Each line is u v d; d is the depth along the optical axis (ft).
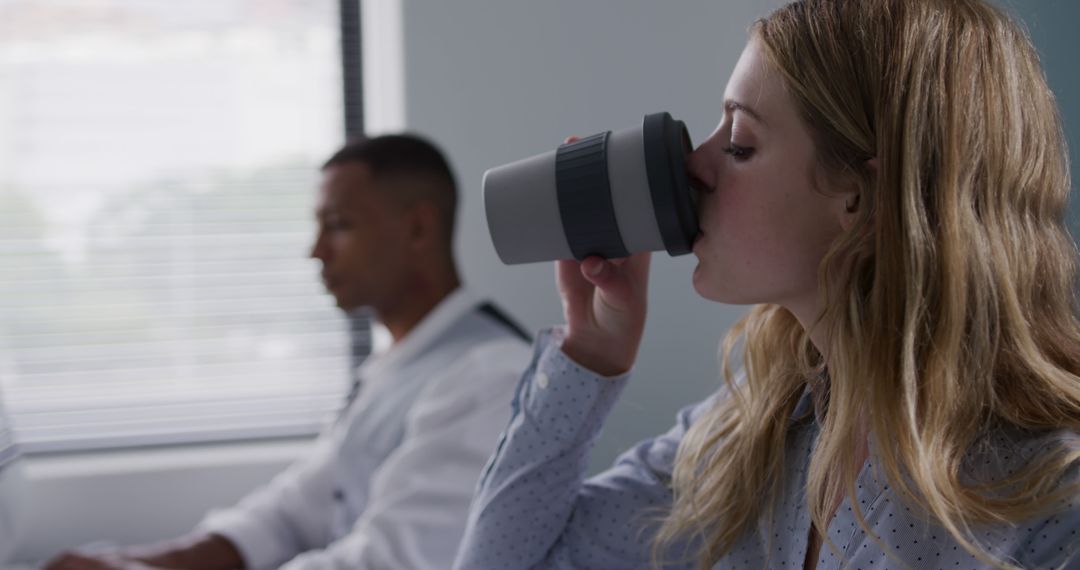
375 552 4.84
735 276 2.46
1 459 5.07
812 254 2.39
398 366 5.67
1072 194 3.55
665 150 2.41
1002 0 3.92
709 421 3.01
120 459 6.94
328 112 7.40
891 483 2.27
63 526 6.63
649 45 6.57
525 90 6.58
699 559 2.82
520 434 3.10
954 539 2.25
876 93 2.29
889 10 2.34
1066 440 2.16
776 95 2.39
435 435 5.06
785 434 2.77
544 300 6.68
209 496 6.81
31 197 7.14
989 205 2.28
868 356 2.28
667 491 3.09
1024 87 2.37
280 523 5.91
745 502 2.75
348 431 5.64
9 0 7.07
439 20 6.52
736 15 6.54
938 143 2.26
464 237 6.62
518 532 3.06
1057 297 2.41
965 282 2.23
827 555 2.47
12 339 7.11
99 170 7.19
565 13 6.56
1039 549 2.14
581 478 3.12
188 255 7.27
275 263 7.36
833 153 2.33
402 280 5.76
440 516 4.89
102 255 7.20
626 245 2.50
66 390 7.16
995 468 2.23
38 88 7.13
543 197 2.54
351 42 7.39
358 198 5.69
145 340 7.24
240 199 7.32
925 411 2.24
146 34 7.23
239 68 7.31
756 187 2.40
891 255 2.27
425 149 5.81
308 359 7.40
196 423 7.27
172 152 7.26
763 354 2.90
